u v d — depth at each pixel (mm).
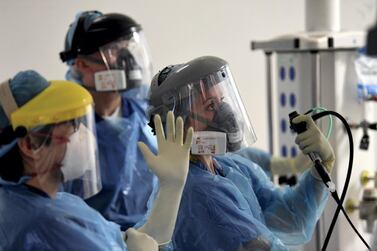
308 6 3209
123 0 3832
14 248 1760
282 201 2414
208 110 2064
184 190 2057
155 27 3938
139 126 2953
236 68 4230
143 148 1958
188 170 2021
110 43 2877
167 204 1935
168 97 2068
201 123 2066
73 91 1888
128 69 2904
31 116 1810
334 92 3033
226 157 2330
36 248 1751
